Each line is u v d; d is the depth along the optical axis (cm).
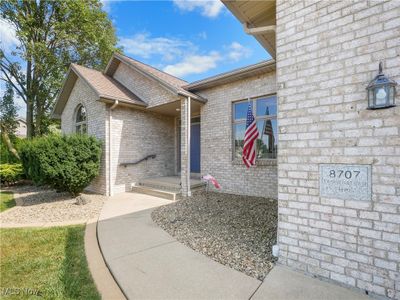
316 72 265
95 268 303
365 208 231
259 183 703
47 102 1600
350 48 241
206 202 645
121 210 596
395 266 213
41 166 631
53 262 321
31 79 1531
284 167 291
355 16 239
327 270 255
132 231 434
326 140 257
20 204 700
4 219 542
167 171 1013
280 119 295
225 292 239
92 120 879
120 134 845
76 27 1470
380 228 222
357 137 236
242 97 738
